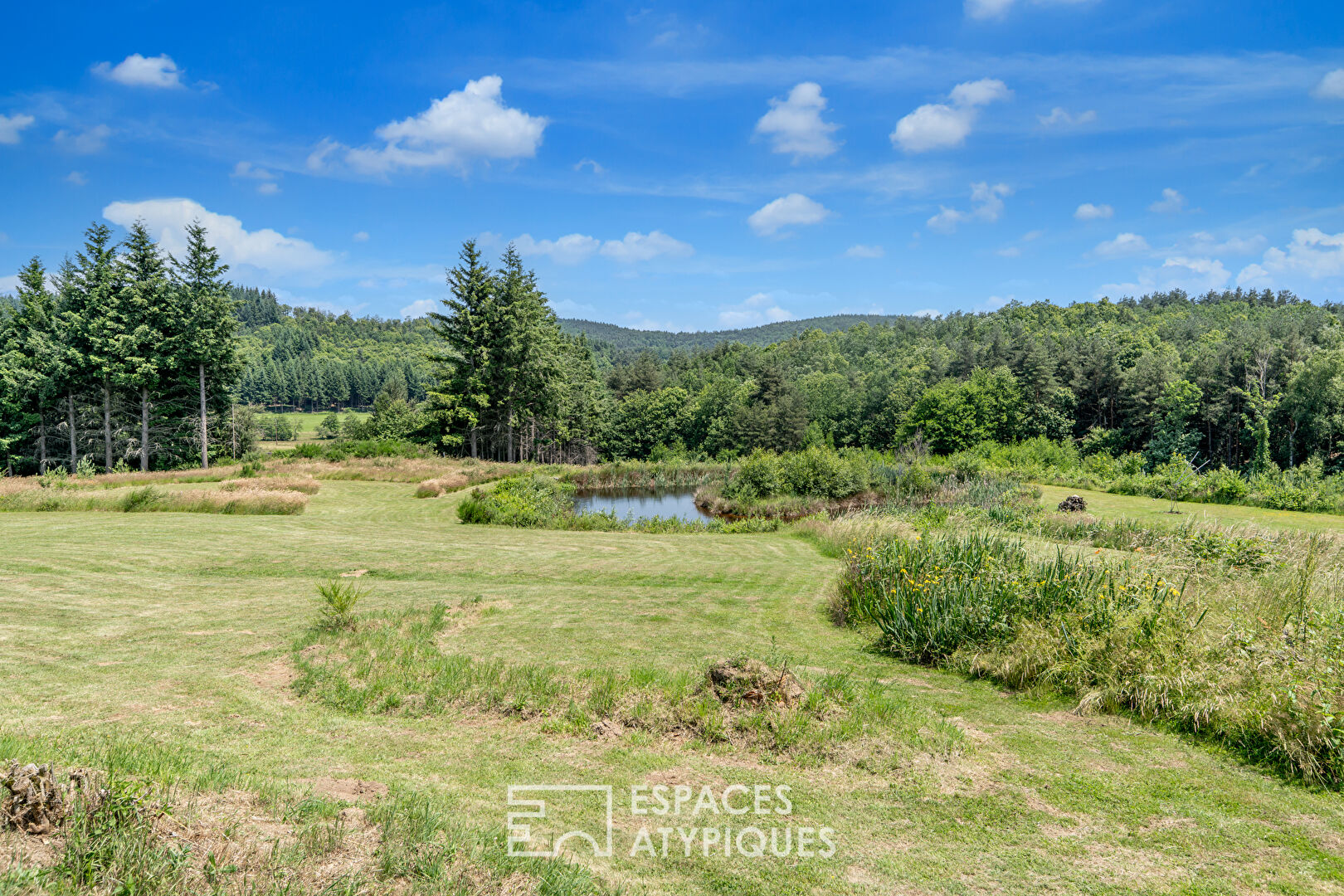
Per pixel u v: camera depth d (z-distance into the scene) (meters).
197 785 3.49
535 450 62.06
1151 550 11.88
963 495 26.70
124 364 37.34
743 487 31.62
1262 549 10.15
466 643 7.62
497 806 3.78
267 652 6.93
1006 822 3.74
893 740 4.77
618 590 11.29
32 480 24.73
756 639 8.20
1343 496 23.14
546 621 8.80
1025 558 8.72
